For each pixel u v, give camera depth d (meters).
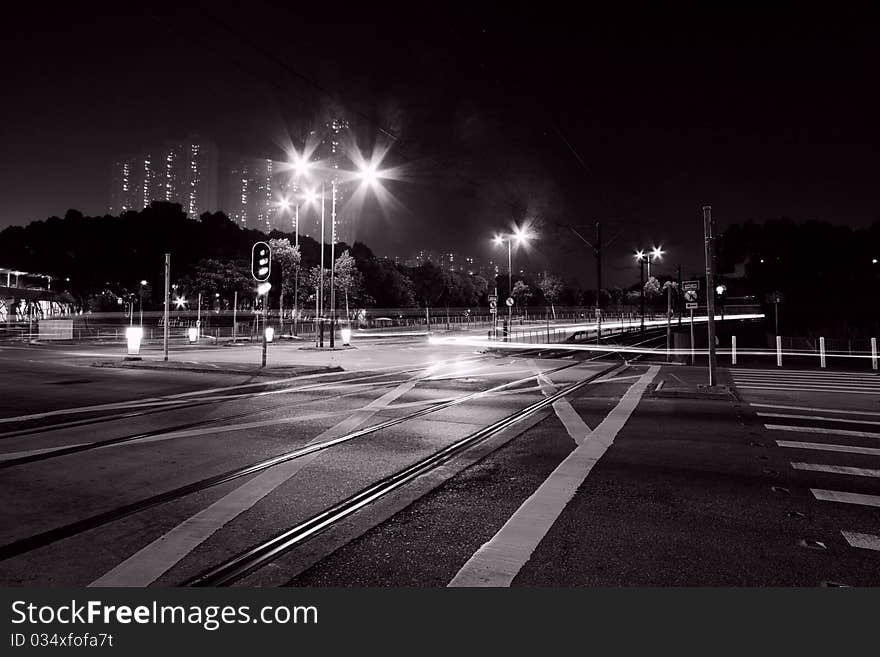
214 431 8.59
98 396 12.18
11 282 64.56
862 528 4.60
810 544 4.27
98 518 4.83
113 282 72.88
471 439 8.09
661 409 10.82
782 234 53.31
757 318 75.56
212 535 4.46
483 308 110.50
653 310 109.38
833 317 43.25
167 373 16.89
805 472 6.29
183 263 75.06
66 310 67.62
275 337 44.47
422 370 18.98
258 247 17.66
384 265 87.25
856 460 6.82
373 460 6.89
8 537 4.40
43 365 19.30
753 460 6.84
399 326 76.25
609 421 9.54
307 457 7.03
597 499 5.35
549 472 6.34
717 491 5.60
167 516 4.89
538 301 113.50
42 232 73.38
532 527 4.62
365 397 12.34
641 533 4.48
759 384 15.14
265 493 5.56
